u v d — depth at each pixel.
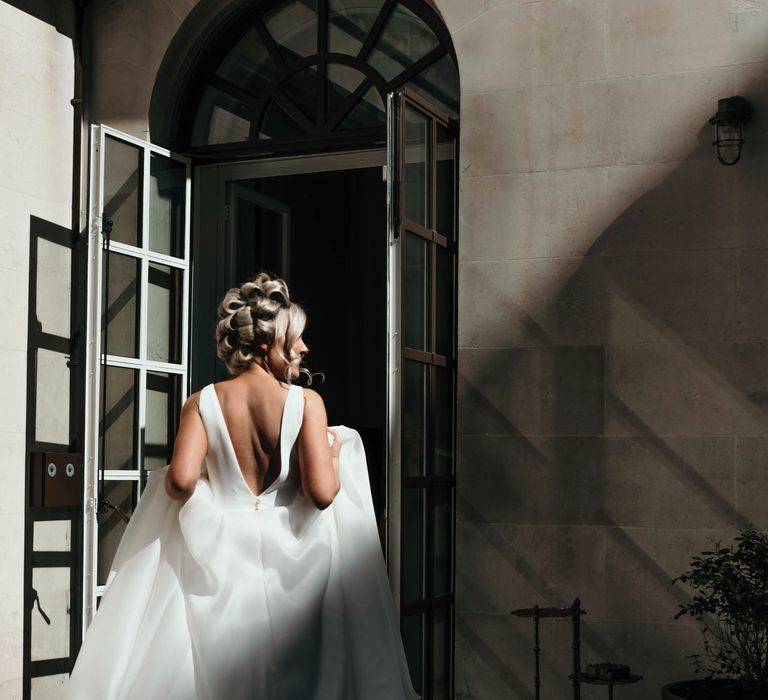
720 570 3.63
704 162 4.21
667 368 4.20
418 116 4.35
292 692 2.49
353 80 5.00
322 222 7.91
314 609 2.57
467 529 4.43
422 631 4.28
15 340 4.66
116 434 4.82
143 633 2.55
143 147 4.96
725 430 4.11
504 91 4.49
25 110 4.80
